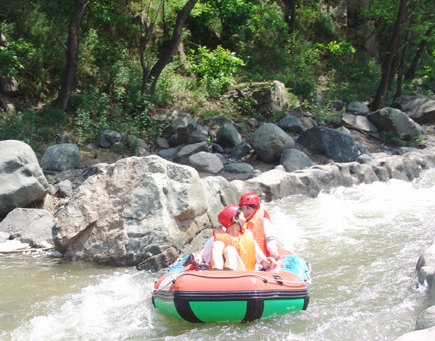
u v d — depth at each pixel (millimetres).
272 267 5496
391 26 24594
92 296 6000
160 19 18078
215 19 20375
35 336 4926
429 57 26062
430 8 20469
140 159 7973
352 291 5957
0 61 12789
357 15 25109
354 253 7461
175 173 8023
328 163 13445
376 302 5574
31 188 8781
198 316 4844
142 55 14664
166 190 7805
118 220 7512
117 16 16719
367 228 8781
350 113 18031
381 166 13180
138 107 14523
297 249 7727
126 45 16734
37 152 11602
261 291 4770
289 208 10273
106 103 14398
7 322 5258
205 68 17109
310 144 14188
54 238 7535
